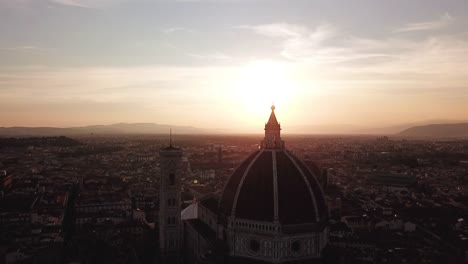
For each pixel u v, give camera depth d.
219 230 172.62
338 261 160.12
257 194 158.75
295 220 154.12
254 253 155.88
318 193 165.88
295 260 153.50
